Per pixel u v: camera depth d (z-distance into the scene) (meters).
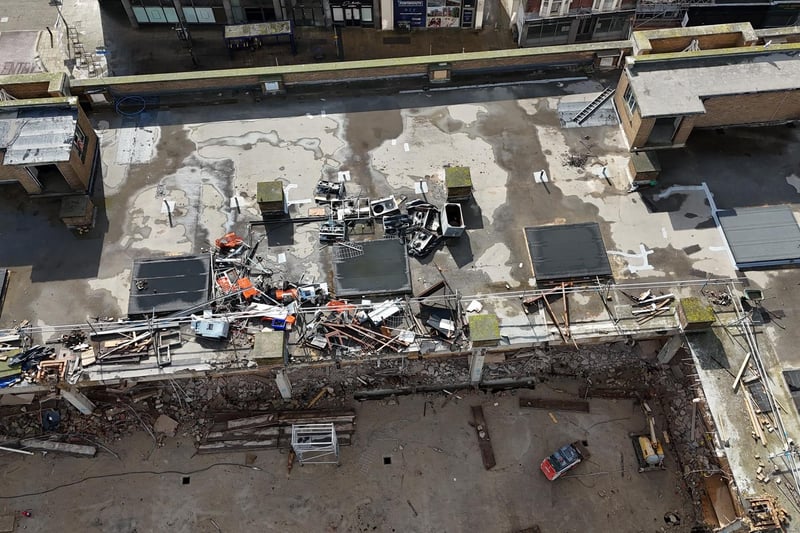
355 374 28.31
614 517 26.00
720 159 29.39
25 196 28.36
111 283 26.23
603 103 31.23
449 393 28.55
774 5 41.47
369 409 28.25
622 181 28.88
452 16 46.50
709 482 25.25
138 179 28.98
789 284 26.08
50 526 25.70
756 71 27.91
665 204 28.20
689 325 24.22
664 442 27.17
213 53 46.03
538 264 26.31
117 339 24.42
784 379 23.94
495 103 31.41
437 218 27.53
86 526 25.73
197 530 25.78
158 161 29.52
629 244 27.14
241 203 28.27
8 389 23.64
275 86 31.20
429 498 26.42
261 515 26.06
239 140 30.20
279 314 24.62
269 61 45.88
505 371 28.55
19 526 25.66
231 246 26.77
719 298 25.70
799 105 29.25
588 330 24.86
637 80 27.77
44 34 46.78
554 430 27.70
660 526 25.77
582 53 31.56
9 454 26.95
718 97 27.47
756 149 29.72
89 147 28.73
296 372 28.14
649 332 24.83
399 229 27.11
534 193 28.58
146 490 26.42
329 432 26.36
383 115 31.02
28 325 25.11
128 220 27.83
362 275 26.00
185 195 28.53
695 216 27.84
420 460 27.16
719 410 23.44
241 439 27.28
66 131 26.53
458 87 31.97
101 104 30.89
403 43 46.91
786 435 22.81
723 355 24.41
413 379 28.38
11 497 26.14
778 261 26.45
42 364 23.70
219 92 31.67
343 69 30.98
